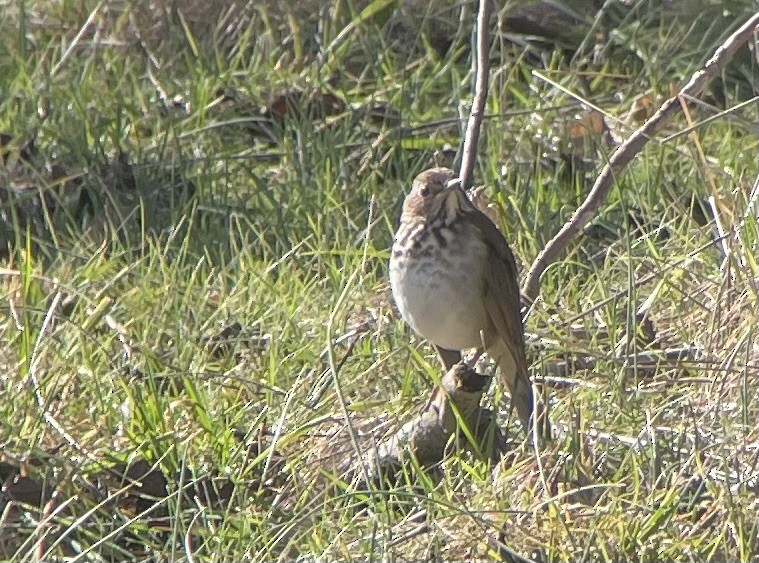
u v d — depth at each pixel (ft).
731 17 52.47
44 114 47.96
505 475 27.89
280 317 36.11
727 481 26.50
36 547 26.14
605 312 35.60
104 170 44.29
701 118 47.88
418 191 31.48
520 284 37.22
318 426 31.48
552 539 25.84
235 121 46.32
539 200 40.68
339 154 44.91
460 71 51.62
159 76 50.96
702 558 25.54
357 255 37.78
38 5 55.62
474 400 28.94
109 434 31.01
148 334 35.12
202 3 53.42
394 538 26.48
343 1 54.24
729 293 32.55
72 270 38.60
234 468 29.81
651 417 30.32
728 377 30.76
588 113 46.29
